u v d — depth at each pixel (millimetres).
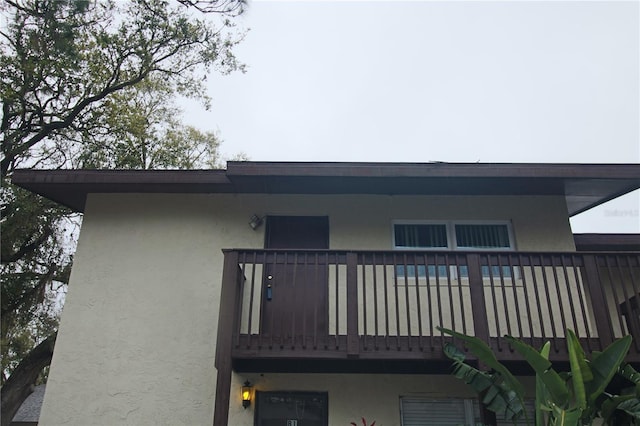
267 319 5910
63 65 9242
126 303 6336
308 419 5723
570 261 5336
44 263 10352
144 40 10758
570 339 4168
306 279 5246
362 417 5578
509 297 6258
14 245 9961
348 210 6812
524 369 5402
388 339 5031
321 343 5031
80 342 6148
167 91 13000
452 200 6871
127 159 11898
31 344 10914
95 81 10523
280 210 6824
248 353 4957
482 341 4488
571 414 3775
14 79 9305
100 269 6523
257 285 6191
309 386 5766
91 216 6832
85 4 8125
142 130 12266
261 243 6633
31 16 8273
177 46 11289
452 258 5391
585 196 6926
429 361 5164
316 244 6762
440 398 5730
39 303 10203
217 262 6535
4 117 9781
